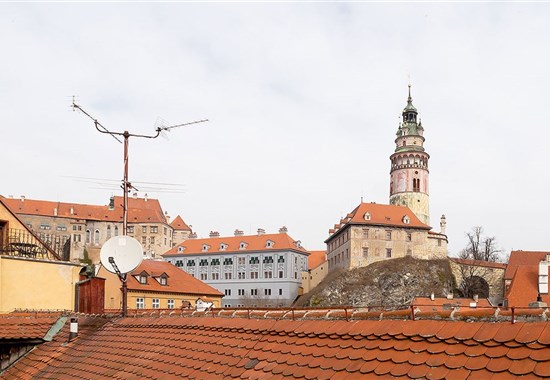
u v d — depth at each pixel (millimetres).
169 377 8305
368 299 114938
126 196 14047
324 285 124188
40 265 19828
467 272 111625
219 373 7711
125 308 12953
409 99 145000
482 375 5059
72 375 10445
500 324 5516
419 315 6488
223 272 137625
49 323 13875
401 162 140000
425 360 5656
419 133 142625
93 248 148750
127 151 14109
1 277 18797
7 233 21453
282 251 132875
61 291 20188
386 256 124062
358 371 6117
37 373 11586
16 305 19031
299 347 7367
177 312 11656
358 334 6797
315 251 161500
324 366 6574
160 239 157250
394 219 127062
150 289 69812
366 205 128000
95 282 15305
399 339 6242
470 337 5598
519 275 66062
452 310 6211
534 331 5148
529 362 4871
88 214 149750
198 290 77125
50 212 143875
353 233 123375
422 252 126312
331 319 7762
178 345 9547
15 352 13422
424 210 138125
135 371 9141
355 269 121750
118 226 152875
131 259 13109
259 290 133250
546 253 95688
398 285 115000
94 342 11883
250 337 8508
